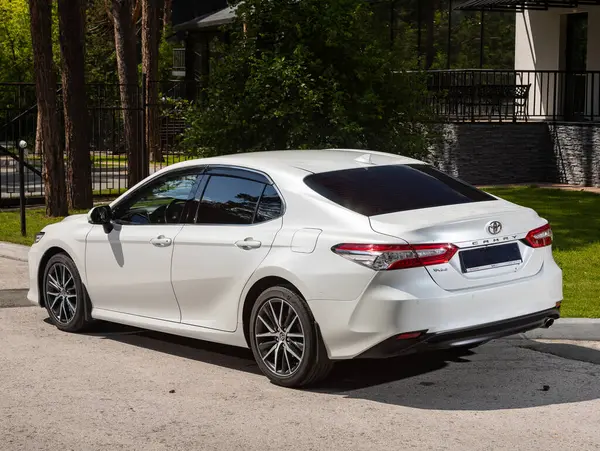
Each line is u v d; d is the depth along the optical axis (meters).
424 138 14.18
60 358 7.96
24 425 6.20
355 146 13.48
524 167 22.28
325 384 7.14
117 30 28.05
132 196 8.36
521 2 22.41
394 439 5.88
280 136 13.49
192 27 35.72
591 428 6.09
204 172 7.87
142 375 7.43
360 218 6.73
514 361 7.75
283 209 7.14
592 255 12.41
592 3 22.23
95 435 5.99
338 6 13.48
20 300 10.38
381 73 13.52
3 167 28.34
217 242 7.41
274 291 6.97
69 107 17.67
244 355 8.07
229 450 5.70
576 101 23.75
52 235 8.93
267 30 13.88
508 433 5.99
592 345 8.22
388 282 6.43
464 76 22.78
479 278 6.67
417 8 27.31
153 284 7.95
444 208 6.98
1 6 35.78
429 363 7.71
